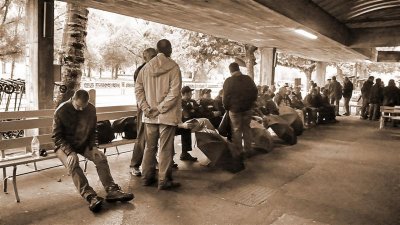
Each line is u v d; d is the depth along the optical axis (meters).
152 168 4.73
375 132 10.52
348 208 4.17
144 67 4.53
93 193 3.89
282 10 5.91
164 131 4.51
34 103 5.84
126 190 4.53
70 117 4.03
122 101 17.31
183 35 19.31
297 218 3.83
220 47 16.84
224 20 7.42
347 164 6.38
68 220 3.58
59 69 6.05
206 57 17.73
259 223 3.67
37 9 5.66
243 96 5.98
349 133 10.22
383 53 15.45
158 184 4.62
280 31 8.32
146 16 7.66
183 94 6.55
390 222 3.79
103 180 4.16
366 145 8.38
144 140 5.07
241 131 6.16
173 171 5.50
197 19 7.61
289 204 4.25
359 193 4.73
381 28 9.61
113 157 6.23
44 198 4.15
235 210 4.00
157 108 4.46
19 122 4.42
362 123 12.72
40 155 4.22
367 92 14.07
